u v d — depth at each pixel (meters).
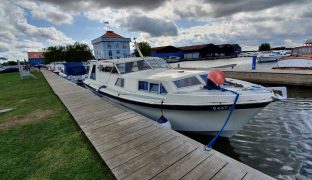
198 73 6.10
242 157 4.93
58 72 25.86
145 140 4.14
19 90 13.70
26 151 4.32
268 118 7.45
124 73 7.39
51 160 3.88
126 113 6.09
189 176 2.89
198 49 71.50
